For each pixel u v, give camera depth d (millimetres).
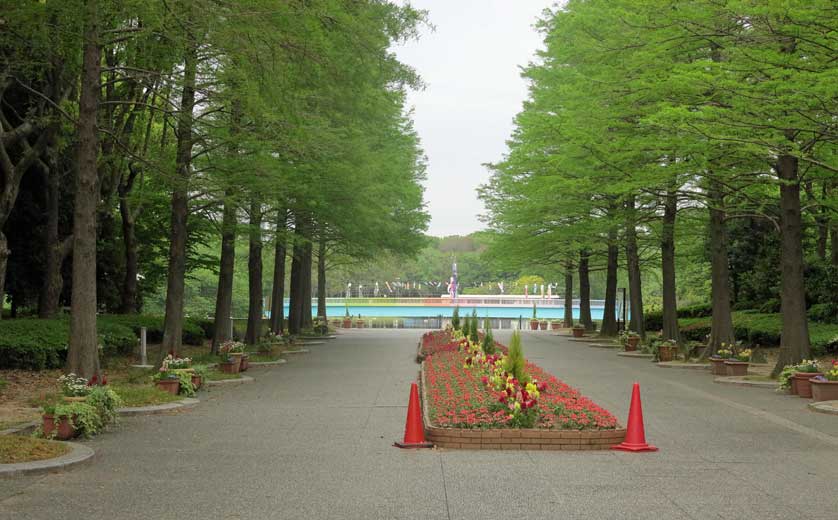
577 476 10211
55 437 12719
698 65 20406
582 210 37031
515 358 16516
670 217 32625
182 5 15211
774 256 40719
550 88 37812
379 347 38625
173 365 19734
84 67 17609
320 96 22859
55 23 17031
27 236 31266
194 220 30625
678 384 22078
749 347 34531
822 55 19188
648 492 9328
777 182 22750
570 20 33250
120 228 39031
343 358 31219
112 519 8109
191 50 17984
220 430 13867
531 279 113875
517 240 43906
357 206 30125
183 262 23734
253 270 35562
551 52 38781
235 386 21125
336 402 17703
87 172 17531
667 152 23438
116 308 38969
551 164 31594
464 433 12180
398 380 22578
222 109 21406
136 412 15688
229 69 17469
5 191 24578
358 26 18109
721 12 19781
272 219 31219
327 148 24031
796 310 22984
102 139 26234
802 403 18031
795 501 8922
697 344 30516
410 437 12258
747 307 43281
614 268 47562
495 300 89500
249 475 10227
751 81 21656
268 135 22172
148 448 12156
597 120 25500
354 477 10109
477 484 9719
